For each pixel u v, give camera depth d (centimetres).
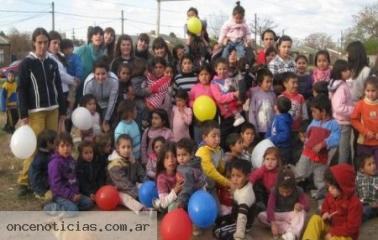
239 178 542
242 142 629
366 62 671
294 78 734
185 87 768
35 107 661
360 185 612
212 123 611
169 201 561
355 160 649
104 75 741
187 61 773
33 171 638
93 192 644
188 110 730
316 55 803
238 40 891
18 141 626
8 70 1176
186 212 536
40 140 636
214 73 754
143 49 870
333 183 517
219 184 582
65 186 612
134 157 680
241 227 525
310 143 661
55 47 796
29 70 654
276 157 596
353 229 506
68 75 797
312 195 668
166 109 760
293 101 730
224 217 557
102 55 811
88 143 650
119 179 630
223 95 723
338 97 668
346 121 666
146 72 768
